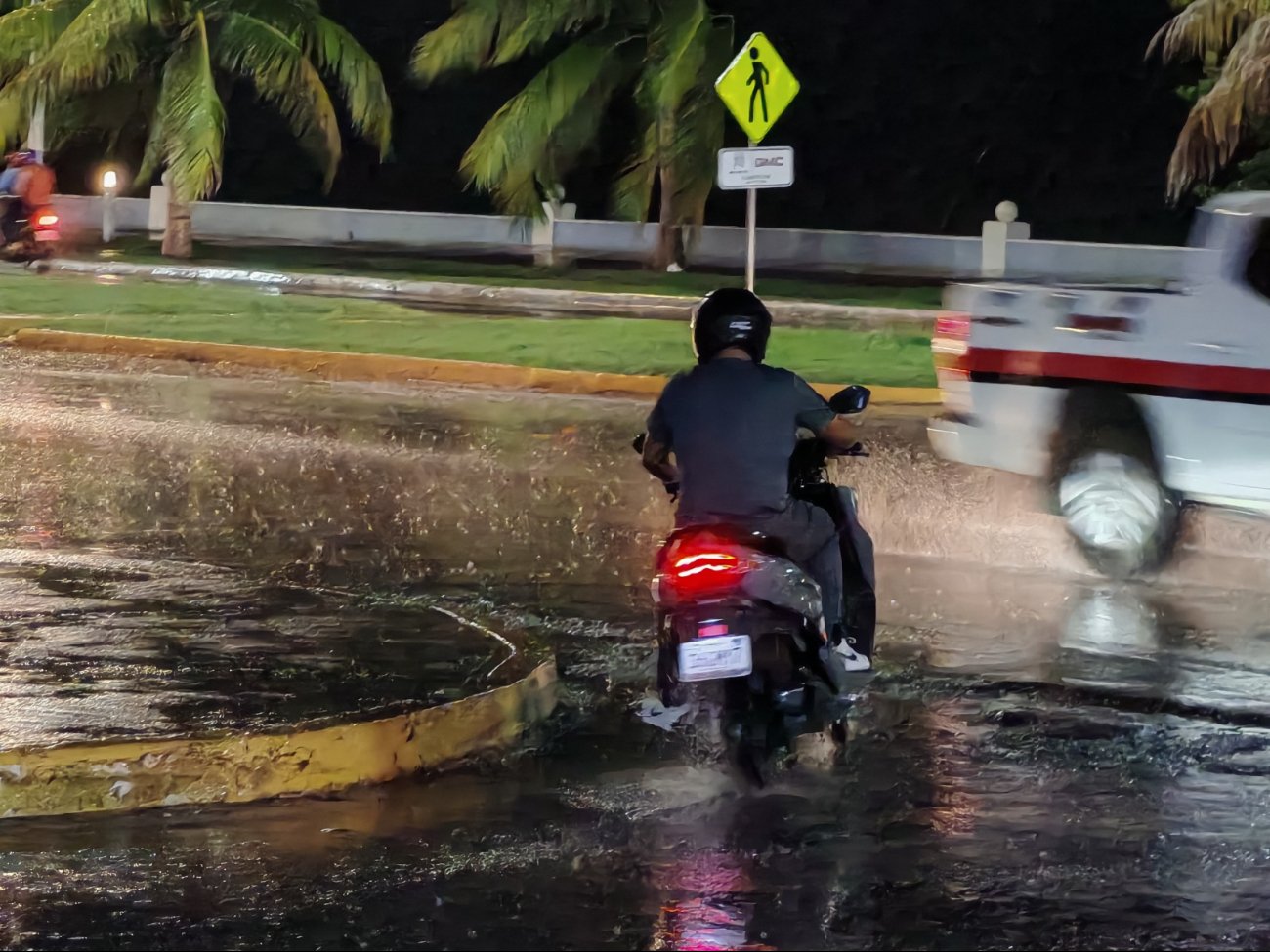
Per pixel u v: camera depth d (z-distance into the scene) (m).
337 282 32.94
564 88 34.12
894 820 7.49
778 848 7.17
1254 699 9.36
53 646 9.80
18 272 35.19
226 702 8.63
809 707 8.14
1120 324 12.12
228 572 12.01
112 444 17.70
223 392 21.67
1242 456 11.63
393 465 16.75
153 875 6.87
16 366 23.56
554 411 20.34
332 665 9.39
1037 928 6.39
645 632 10.81
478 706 8.50
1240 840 7.29
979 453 12.87
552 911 6.54
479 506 14.90
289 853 7.11
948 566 12.63
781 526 8.08
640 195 34.94
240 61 35.62
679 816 7.55
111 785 7.62
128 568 12.09
